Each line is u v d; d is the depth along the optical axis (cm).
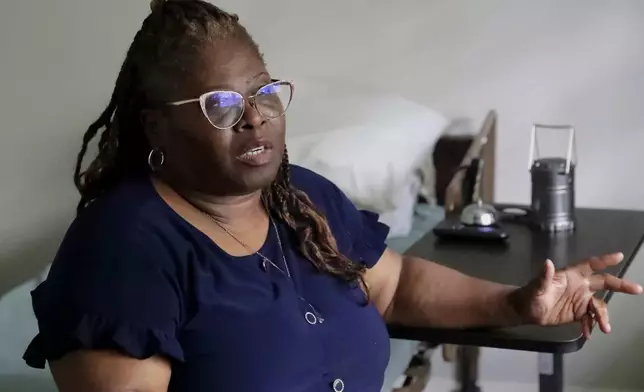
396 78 229
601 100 215
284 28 235
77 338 90
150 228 99
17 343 153
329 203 128
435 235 170
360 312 115
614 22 211
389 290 130
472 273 144
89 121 249
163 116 103
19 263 256
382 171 196
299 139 203
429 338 126
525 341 117
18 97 252
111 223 98
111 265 94
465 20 221
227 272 103
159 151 105
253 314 101
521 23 217
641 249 213
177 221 103
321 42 233
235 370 98
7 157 254
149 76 103
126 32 244
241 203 110
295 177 127
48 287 95
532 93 220
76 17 246
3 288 256
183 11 105
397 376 160
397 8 226
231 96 101
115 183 110
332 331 109
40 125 252
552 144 220
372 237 131
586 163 219
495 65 221
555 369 144
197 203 108
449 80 225
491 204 196
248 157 103
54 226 253
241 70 103
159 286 95
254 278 105
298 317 105
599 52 213
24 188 254
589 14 212
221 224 109
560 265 148
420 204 219
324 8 231
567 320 120
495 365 233
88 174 110
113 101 109
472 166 195
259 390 99
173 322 95
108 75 247
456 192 191
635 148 215
